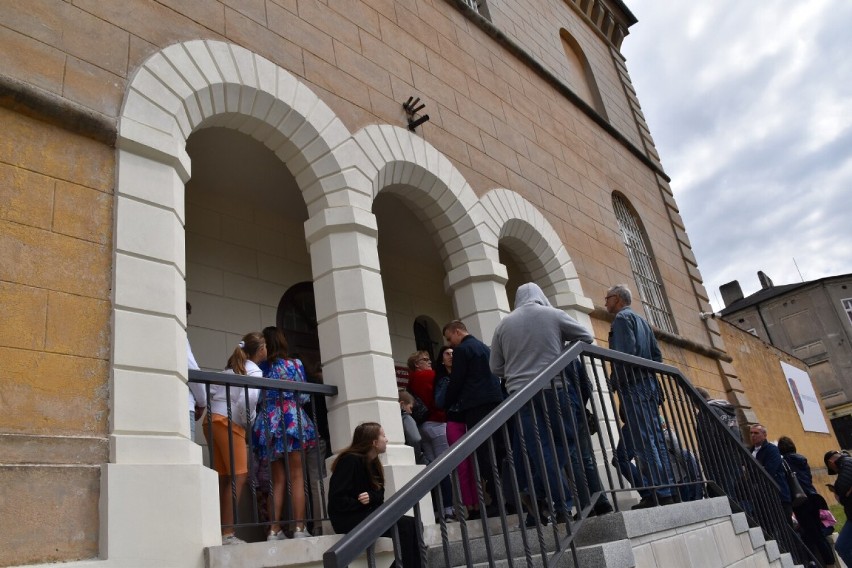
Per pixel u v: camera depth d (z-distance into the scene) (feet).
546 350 16.19
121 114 16.16
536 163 34.17
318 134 21.62
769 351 69.10
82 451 12.53
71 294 13.65
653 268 43.96
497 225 28.45
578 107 42.68
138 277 14.70
